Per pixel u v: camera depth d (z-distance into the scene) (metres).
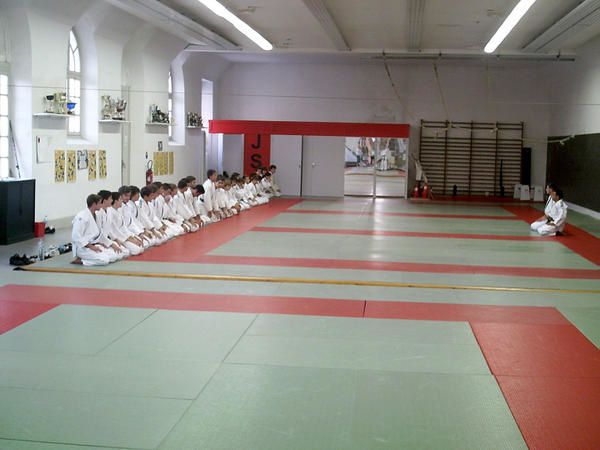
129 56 15.68
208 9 13.78
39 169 11.77
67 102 12.27
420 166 22.38
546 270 9.64
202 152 21.47
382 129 20.06
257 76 23.02
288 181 22.64
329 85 22.84
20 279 8.22
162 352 5.54
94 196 9.06
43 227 11.62
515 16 12.38
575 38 17.09
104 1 12.69
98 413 4.29
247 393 4.68
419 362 5.40
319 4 12.41
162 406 4.42
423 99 22.64
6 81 11.34
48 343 5.72
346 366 5.28
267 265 9.52
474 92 22.48
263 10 14.17
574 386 4.90
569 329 6.44
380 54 19.50
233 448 3.84
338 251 10.94
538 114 22.36
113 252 9.41
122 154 15.78
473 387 4.86
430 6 13.23
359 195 22.73
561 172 20.53
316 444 3.90
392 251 11.06
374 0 12.78
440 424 4.21
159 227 11.31
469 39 17.09
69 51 13.17
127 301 7.24
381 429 4.12
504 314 7.00
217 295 7.61
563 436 4.05
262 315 6.78
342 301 7.46
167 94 17.64
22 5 10.90
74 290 7.69
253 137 22.56
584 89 18.19
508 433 4.09
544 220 14.20
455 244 12.05
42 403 4.44
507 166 22.69
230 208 16.05
